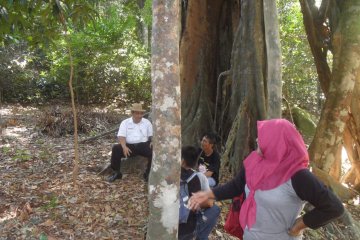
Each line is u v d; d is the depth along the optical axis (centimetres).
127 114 1319
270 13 464
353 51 569
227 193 263
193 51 749
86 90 1554
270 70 469
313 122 926
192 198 266
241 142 609
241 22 642
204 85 743
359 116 617
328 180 571
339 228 504
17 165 724
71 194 580
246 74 620
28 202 548
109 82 1561
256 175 235
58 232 466
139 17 1542
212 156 493
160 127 244
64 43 1404
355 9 572
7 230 466
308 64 1133
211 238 456
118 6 1526
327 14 650
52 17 611
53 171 691
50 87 1673
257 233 235
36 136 984
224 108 723
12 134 1005
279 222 230
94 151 842
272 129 229
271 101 470
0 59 1645
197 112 726
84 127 1056
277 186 227
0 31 574
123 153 643
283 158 225
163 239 247
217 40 777
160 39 242
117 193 589
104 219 502
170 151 244
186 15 758
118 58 1510
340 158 622
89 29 1429
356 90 612
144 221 498
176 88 245
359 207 572
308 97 1200
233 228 279
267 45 471
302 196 222
